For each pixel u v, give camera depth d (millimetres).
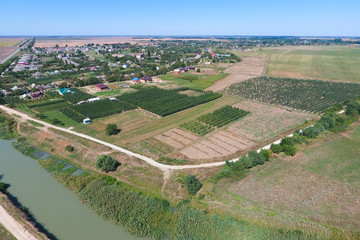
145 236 44875
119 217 48781
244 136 84062
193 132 87438
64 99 127000
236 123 95625
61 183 61156
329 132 82812
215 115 102250
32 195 56281
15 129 93750
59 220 48500
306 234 42781
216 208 49781
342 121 87562
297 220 45906
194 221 46562
